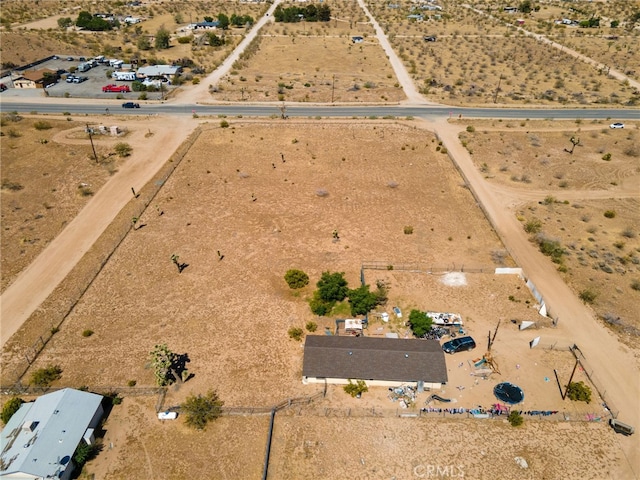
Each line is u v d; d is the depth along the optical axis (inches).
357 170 3806.6
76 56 6692.9
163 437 1793.8
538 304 2455.7
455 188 3577.8
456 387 1996.8
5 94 5329.7
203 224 3093.0
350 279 2593.5
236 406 1900.8
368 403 1920.5
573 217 3238.2
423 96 5497.1
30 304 2426.2
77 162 3863.2
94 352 2148.1
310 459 1723.7
